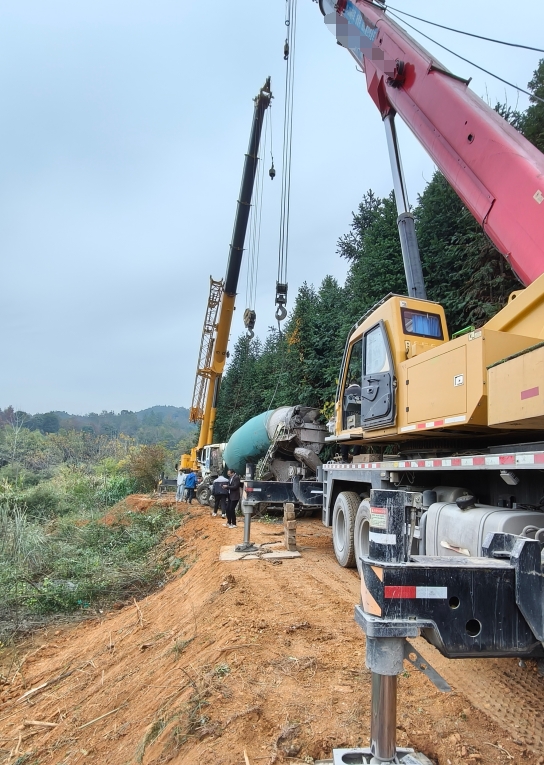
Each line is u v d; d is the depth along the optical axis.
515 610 2.33
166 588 10.15
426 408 5.38
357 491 8.90
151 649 6.36
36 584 10.63
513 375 3.91
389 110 8.65
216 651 4.91
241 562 8.78
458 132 6.11
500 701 3.74
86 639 8.26
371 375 6.75
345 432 8.08
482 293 11.65
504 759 3.03
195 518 16.77
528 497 4.55
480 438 5.59
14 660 7.80
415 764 2.63
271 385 28.88
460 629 2.25
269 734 3.39
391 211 15.03
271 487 10.16
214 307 22.53
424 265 13.03
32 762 4.68
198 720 3.69
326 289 21.34
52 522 17.47
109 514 19.94
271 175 18.20
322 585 7.18
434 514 5.28
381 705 2.31
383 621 2.21
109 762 4.02
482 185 5.69
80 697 5.85
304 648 4.78
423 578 2.26
